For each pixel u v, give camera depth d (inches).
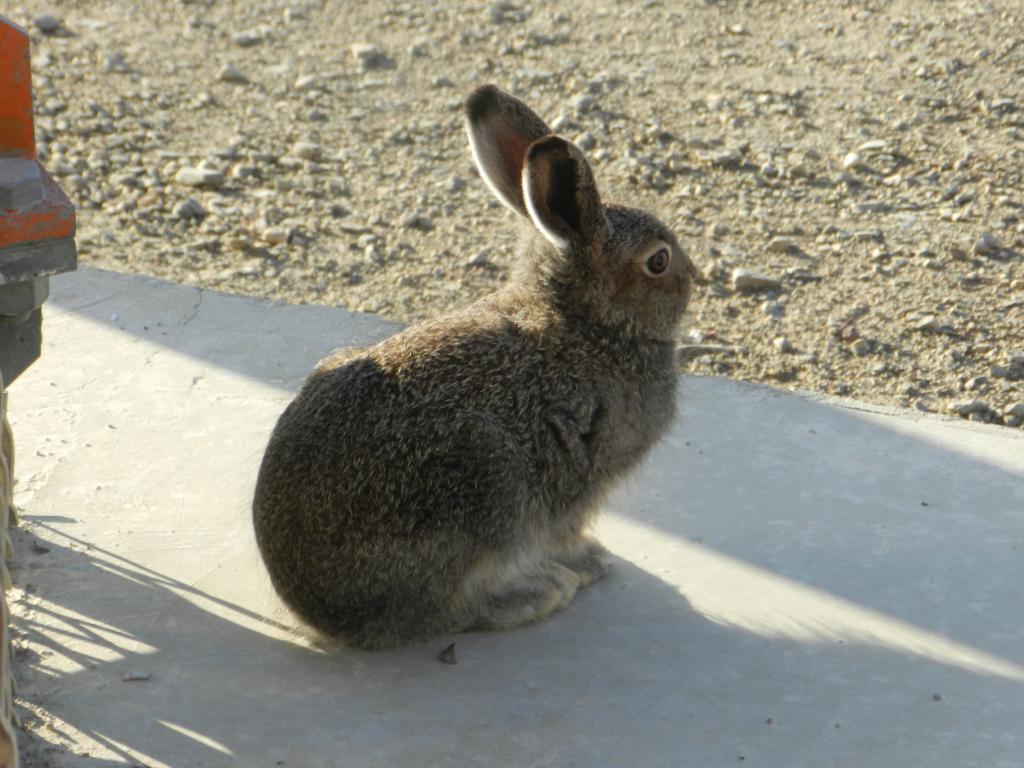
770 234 476.1
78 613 273.1
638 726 244.1
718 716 246.5
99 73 625.0
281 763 233.1
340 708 248.4
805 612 277.7
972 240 465.1
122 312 399.9
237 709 247.3
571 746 238.5
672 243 277.1
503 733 241.9
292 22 682.8
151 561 291.6
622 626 274.8
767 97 576.4
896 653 264.1
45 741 236.4
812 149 534.3
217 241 481.7
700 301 436.8
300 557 253.4
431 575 254.7
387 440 249.4
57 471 321.4
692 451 336.5
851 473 327.0
